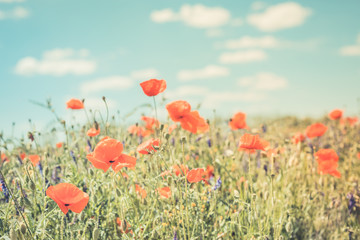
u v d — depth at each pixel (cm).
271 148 145
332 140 198
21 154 135
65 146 133
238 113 150
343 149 198
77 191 90
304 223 133
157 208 115
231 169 144
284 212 121
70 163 123
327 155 143
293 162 143
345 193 150
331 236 131
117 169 95
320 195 144
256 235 115
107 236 106
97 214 105
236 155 147
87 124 138
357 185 148
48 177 116
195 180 102
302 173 153
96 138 130
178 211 110
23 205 101
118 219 109
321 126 157
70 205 91
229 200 127
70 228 100
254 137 110
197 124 110
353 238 130
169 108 109
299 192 138
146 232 105
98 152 98
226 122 168
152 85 109
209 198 116
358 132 222
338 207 140
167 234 108
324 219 137
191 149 142
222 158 135
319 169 142
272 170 115
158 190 110
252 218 112
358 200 141
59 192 89
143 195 110
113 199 115
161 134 109
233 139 151
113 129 143
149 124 141
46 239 99
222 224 112
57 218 103
